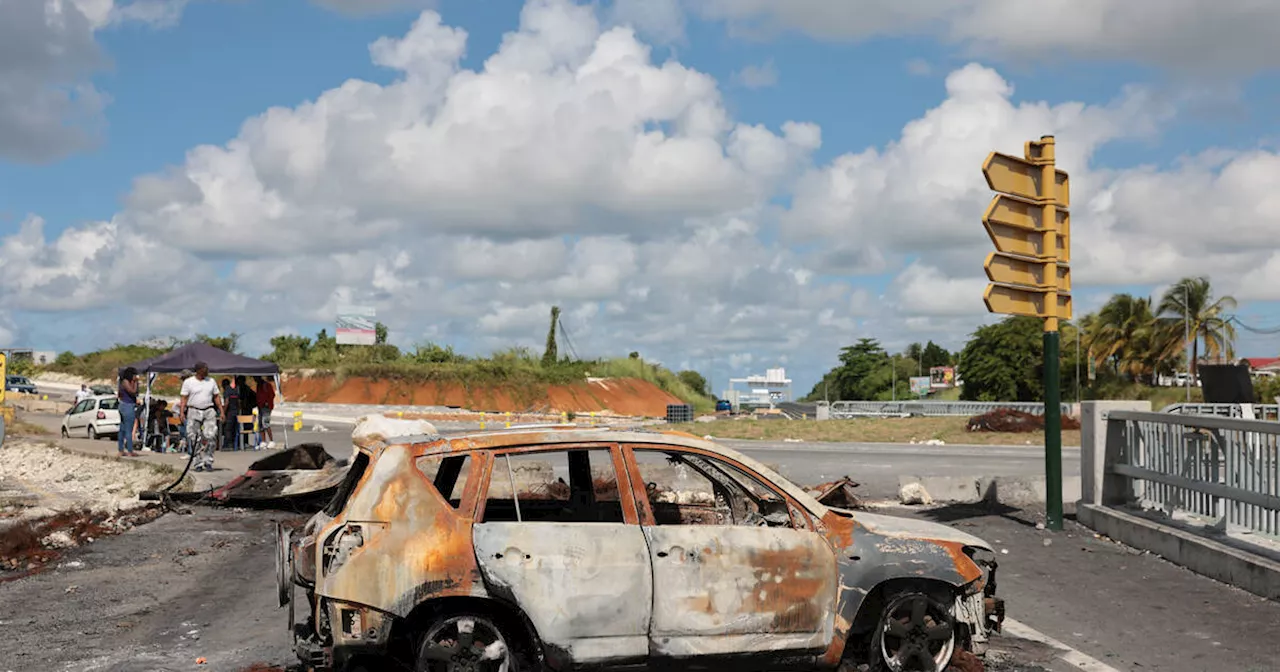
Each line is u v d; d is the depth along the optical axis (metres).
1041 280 12.78
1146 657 7.02
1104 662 6.88
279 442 30.48
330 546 5.58
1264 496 9.50
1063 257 12.95
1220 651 7.17
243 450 26.78
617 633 5.66
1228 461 10.27
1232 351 83.31
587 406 59.09
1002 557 11.05
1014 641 7.45
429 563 5.52
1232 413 17.81
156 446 27.02
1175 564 10.54
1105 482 12.99
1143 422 12.25
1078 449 27.77
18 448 26.17
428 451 5.77
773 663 5.95
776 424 37.75
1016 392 95.44
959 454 26.12
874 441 31.69
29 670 6.64
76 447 27.12
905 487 15.53
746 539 5.95
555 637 5.56
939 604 6.20
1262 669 6.73
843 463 22.94
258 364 27.55
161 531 12.78
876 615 6.23
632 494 5.91
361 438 6.37
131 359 78.12
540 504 6.96
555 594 5.59
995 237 12.22
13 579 9.80
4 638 7.50
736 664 5.88
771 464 19.83
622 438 6.05
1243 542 10.05
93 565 10.54
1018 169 12.47
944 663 6.20
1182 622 8.03
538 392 57.84
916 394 142.75
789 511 6.22
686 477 9.88
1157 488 12.00
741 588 5.87
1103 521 12.50
